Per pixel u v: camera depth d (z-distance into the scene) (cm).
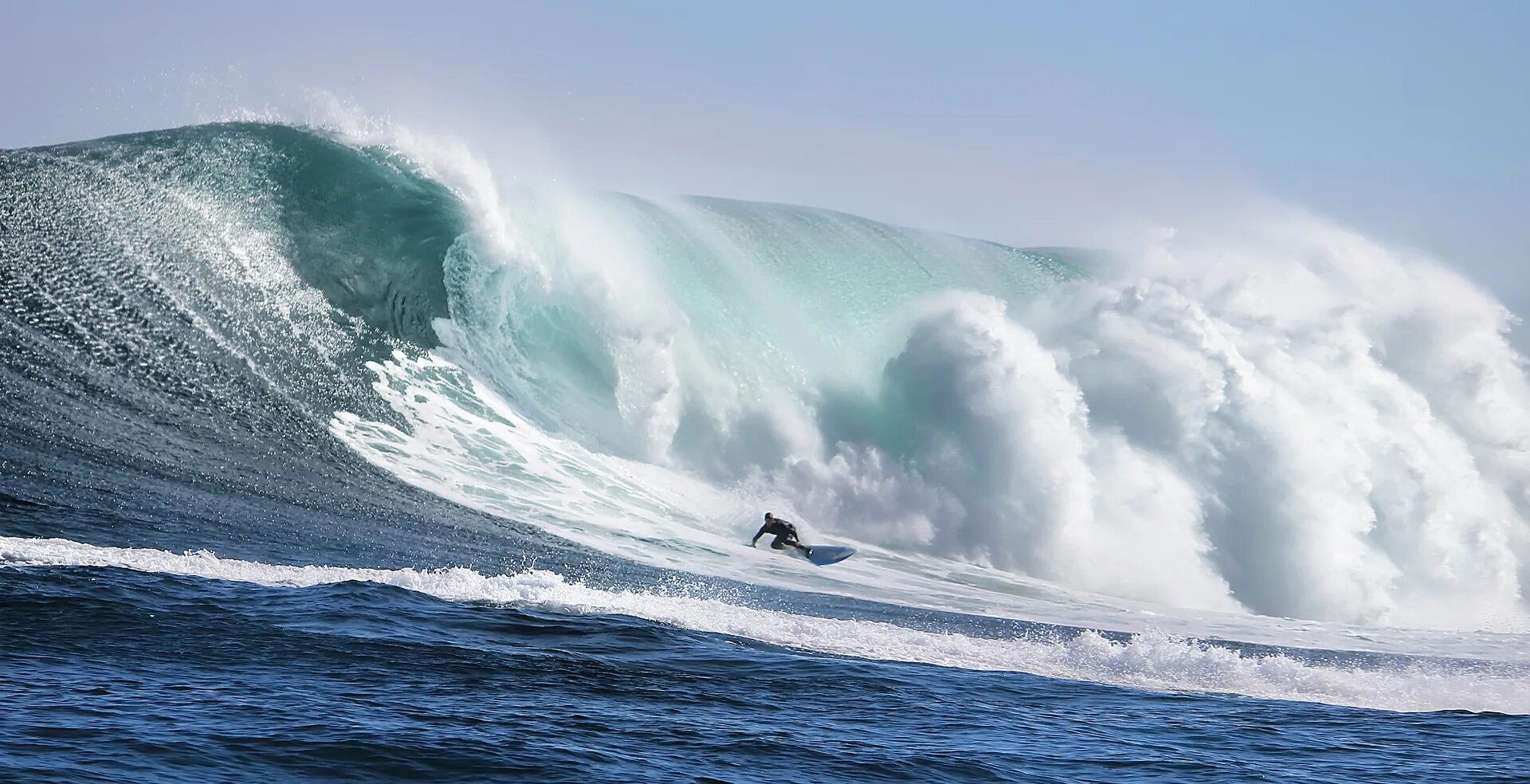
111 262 9200
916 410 10875
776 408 10888
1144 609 8869
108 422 7731
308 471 8006
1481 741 4056
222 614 4769
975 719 4041
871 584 8356
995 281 12531
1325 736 4075
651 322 10744
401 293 9962
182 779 2597
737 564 8206
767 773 3072
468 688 3897
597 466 9731
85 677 3609
